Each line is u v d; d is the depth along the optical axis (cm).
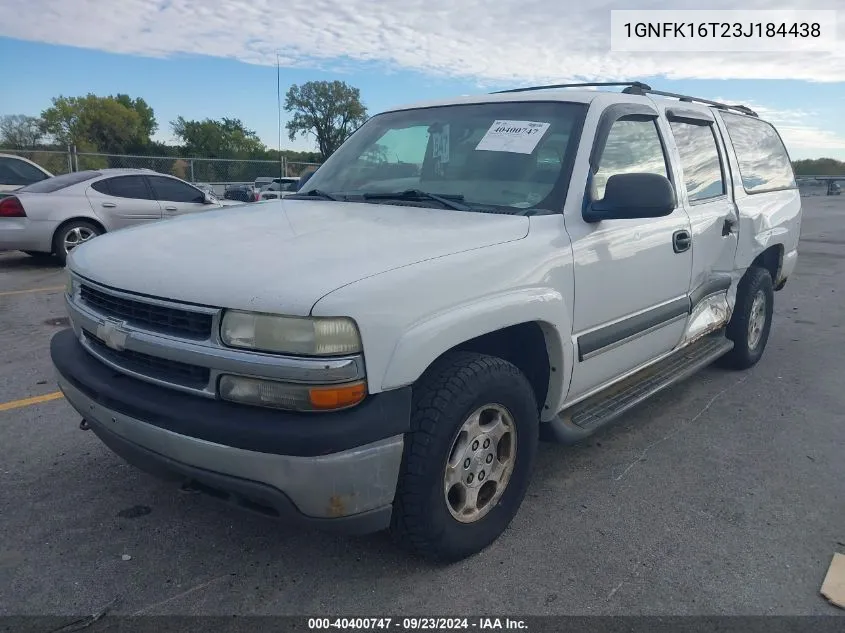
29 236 1009
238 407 234
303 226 297
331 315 221
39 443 397
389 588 271
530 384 316
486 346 308
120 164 1941
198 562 287
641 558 295
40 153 1802
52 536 304
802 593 274
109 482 353
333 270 239
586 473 375
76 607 257
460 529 280
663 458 396
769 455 403
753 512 337
